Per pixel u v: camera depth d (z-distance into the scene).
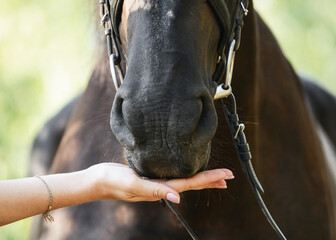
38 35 7.79
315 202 3.32
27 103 7.84
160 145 2.00
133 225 3.06
